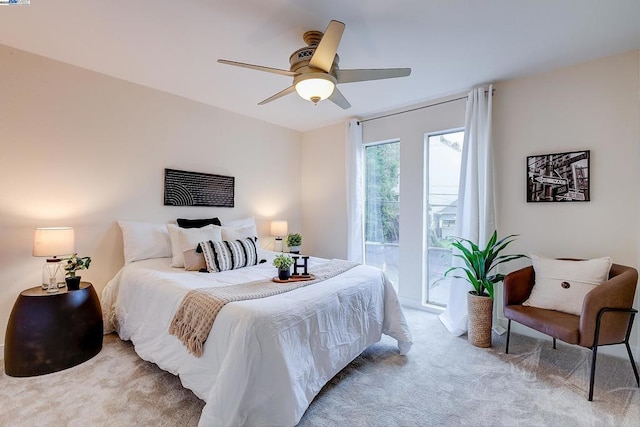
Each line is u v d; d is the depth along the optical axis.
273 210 4.36
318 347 1.85
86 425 1.62
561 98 2.69
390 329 2.52
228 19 2.00
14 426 1.61
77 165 2.67
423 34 2.17
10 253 2.37
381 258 4.05
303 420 1.69
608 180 2.48
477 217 2.96
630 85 2.40
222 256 2.72
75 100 2.66
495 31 2.13
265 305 1.70
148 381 2.03
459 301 3.08
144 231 2.93
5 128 2.34
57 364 2.14
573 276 2.28
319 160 4.57
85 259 2.45
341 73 2.11
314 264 2.86
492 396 1.91
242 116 3.96
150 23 2.05
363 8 1.88
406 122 3.68
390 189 3.96
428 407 1.80
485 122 3.00
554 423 1.66
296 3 1.84
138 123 3.04
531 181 2.82
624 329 1.98
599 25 2.05
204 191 3.55
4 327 2.34
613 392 1.93
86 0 1.81
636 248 2.38
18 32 2.15
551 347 2.59
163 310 2.07
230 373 1.46
